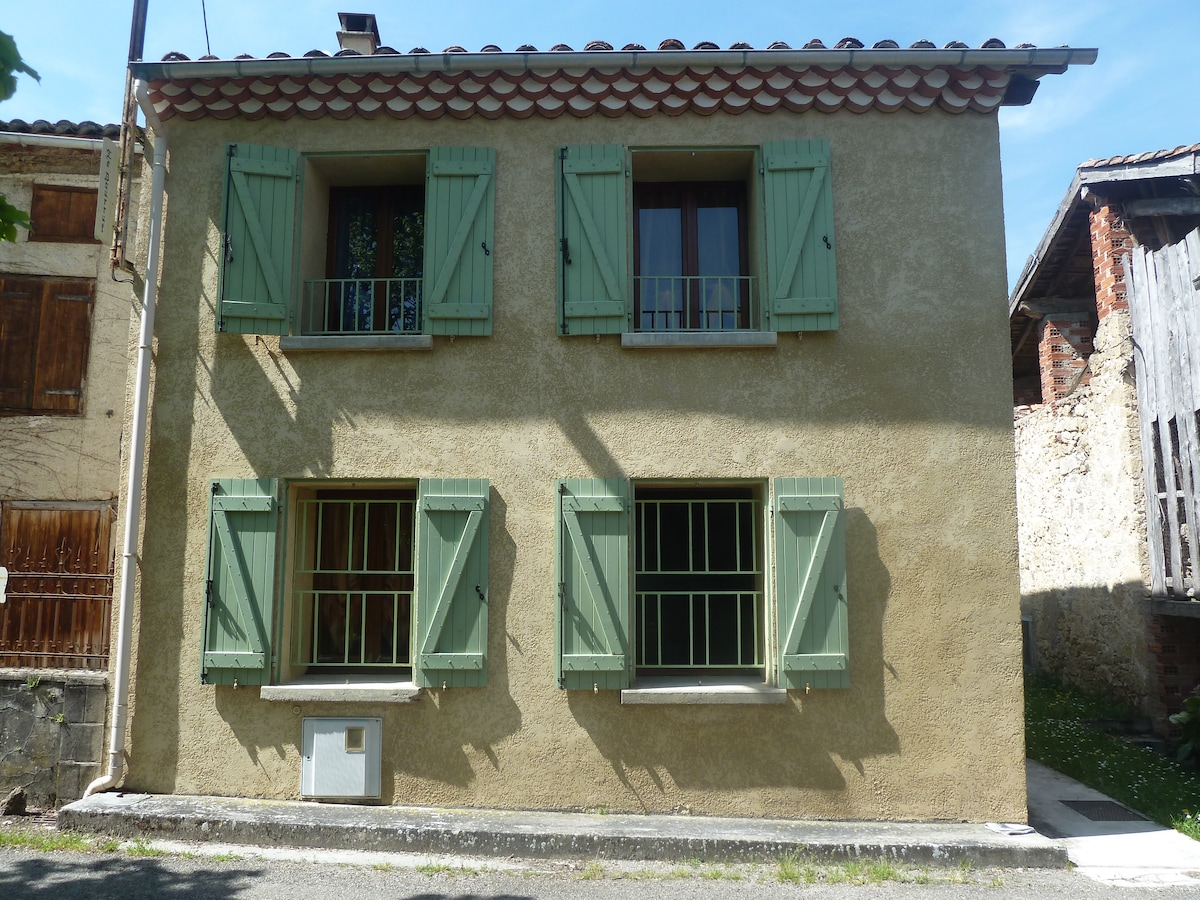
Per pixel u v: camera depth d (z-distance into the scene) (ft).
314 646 22.79
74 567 24.11
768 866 18.71
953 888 17.56
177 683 21.53
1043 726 31.32
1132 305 32.65
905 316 21.80
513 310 22.16
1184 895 17.22
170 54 22.35
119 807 20.18
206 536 21.84
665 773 20.77
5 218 12.67
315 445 21.95
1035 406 42.06
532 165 22.56
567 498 21.20
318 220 23.95
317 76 22.39
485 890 17.33
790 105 22.27
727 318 23.98
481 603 21.13
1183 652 30.91
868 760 20.68
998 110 22.38
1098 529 35.63
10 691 22.33
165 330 22.47
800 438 21.59
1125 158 31.91
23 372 25.90
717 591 22.84
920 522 21.26
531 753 20.94
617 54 21.88
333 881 17.66
